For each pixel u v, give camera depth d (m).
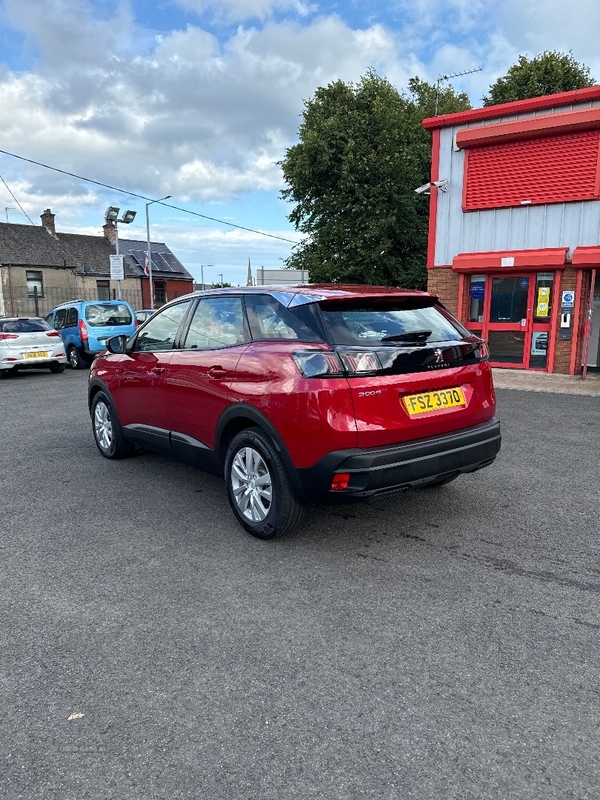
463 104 29.56
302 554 3.75
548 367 11.85
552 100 11.11
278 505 3.73
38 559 3.76
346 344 3.46
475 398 3.95
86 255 37.25
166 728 2.25
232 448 4.04
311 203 22.67
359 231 21.72
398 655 2.68
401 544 3.88
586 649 2.70
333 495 3.43
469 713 2.30
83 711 2.36
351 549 3.82
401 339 3.65
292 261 24.41
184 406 4.51
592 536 3.96
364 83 22.11
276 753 2.12
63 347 14.53
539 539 3.92
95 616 3.06
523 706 2.34
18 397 10.67
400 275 22.69
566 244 11.39
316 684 2.49
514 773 2.01
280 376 3.57
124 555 3.79
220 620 3.00
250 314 4.07
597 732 2.19
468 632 2.85
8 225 34.62
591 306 11.16
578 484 5.03
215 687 2.49
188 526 4.27
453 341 3.87
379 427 3.42
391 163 20.81
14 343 13.69
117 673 2.59
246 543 3.95
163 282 40.34
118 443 5.86
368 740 2.17
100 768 2.06
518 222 11.87
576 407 8.41
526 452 6.04
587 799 1.90
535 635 2.81
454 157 12.45
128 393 5.33
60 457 6.25
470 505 4.57
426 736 2.18
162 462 6.02
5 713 2.35
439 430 3.70
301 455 3.47
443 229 12.80
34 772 2.05
